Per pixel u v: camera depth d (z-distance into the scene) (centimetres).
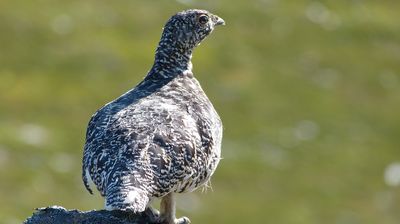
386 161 5019
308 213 4366
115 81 5497
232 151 4866
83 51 5772
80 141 4844
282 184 4619
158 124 1175
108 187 1093
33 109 5134
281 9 6812
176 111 1215
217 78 5681
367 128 5341
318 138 5175
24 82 5384
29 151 4628
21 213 4050
